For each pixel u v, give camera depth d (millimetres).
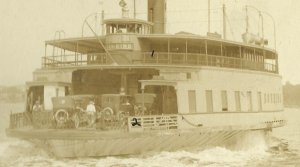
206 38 25250
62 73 24766
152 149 22391
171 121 22562
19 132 21031
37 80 25422
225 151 25781
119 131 20391
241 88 27625
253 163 23438
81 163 20438
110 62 25469
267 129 31562
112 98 22219
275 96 32688
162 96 26828
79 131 20016
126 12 27328
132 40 25188
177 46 28656
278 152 28359
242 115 27328
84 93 27938
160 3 29797
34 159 21125
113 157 21531
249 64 30344
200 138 24203
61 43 27734
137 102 23328
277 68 34188
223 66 27922
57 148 20266
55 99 21688
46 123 21672
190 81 23812
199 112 24062
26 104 24328
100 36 25984
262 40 32969
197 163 21859
